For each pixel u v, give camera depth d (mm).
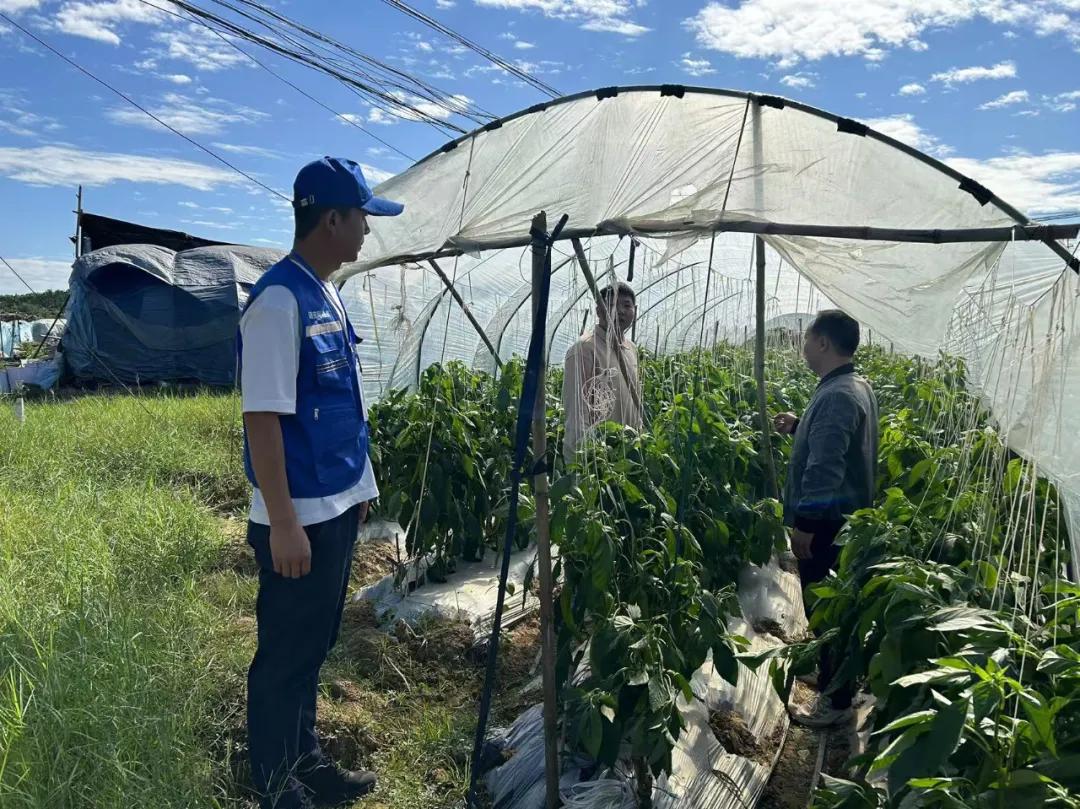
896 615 2801
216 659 4359
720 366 8164
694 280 6613
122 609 4445
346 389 3277
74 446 8734
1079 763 2055
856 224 2949
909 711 2559
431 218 3822
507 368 6492
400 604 5449
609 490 3779
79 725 3320
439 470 5723
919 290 3039
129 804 3047
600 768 3521
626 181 3260
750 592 5488
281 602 3201
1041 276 2674
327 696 4242
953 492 3736
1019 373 2670
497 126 3840
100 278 16297
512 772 3656
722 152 3236
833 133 3123
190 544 5992
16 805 2906
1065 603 2584
